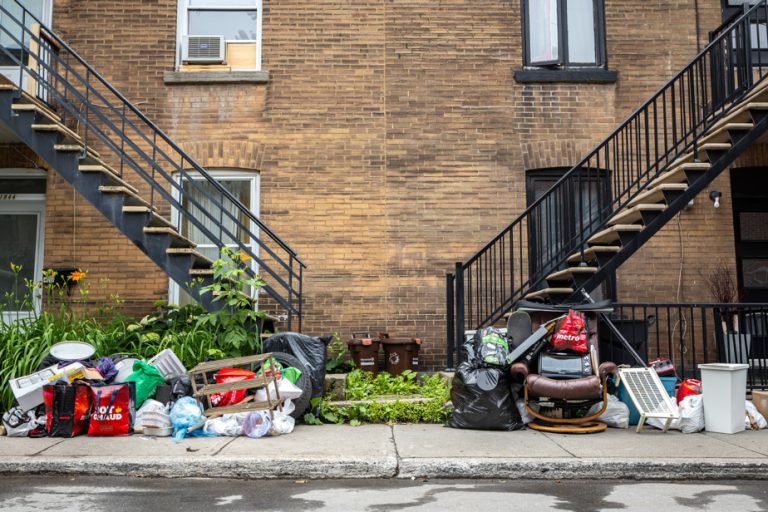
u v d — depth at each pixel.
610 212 7.84
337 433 6.07
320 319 8.91
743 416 6.20
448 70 9.30
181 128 9.10
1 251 9.16
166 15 9.29
